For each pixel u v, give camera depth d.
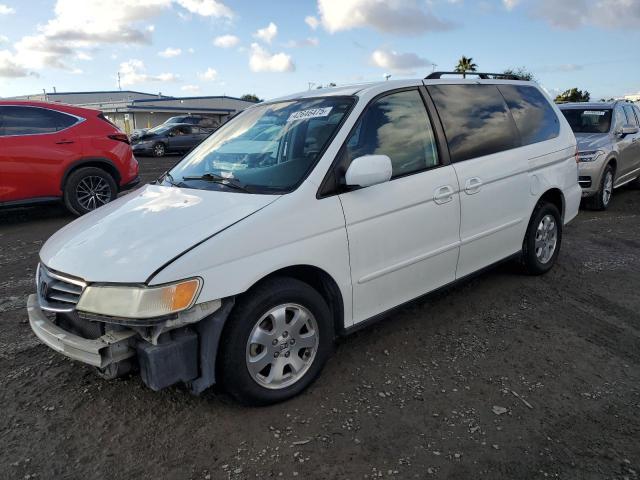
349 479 2.43
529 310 4.37
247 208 2.92
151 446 2.67
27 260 5.89
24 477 2.46
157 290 2.49
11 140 7.50
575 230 7.25
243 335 2.76
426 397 3.09
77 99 59.19
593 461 2.55
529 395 3.12
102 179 8.38
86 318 2.60
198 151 4.14
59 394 3.14
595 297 4.67
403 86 3.83
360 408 2.97
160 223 2.91
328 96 3.76
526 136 4.75
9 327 4.08
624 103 10.09
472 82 4.45
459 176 3.93
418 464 2.53
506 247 4.56
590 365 3.48
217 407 2.98
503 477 2.44
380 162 3.11
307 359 3.11
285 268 2.99
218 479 2.44
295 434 2.75
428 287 3.83
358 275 3.28
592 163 8.30
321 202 3.09
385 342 3.79
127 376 3.29
